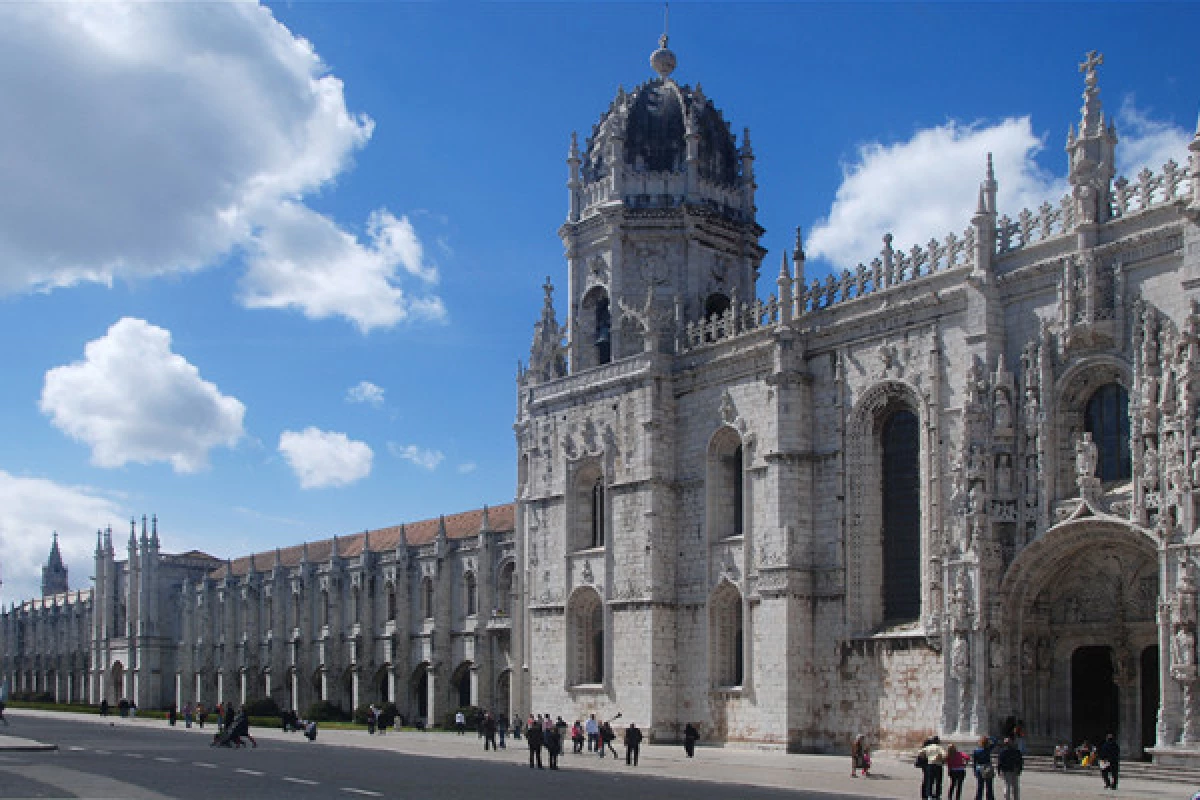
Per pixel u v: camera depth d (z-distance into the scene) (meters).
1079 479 48.62
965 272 54.41
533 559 75.31
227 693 140.00
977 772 36.38
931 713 53.66
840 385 59.75
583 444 72.44
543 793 40.00
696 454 66.75
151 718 122.38
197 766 51.34
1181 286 46.50
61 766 49.91
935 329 55.28
